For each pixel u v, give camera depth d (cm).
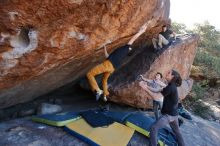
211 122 938
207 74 1332
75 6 347
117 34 472
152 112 769
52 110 655
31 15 324
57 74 536
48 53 387
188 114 861
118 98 720
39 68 405
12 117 613
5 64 357
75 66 548
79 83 761
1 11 302
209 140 724
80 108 718
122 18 437
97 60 591
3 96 496
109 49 541
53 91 730
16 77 397
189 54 866
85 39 414
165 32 750
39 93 629
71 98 780
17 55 355
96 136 534
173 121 521
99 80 704
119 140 541
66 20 359
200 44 1648
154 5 492
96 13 384
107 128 563
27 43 356
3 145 470
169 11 644
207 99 1260
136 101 722
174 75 499
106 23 418
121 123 599
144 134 579
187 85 881
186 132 716
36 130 538
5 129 525
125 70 736
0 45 332
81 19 374
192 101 1134
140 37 650
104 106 744
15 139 494
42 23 341
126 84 704
